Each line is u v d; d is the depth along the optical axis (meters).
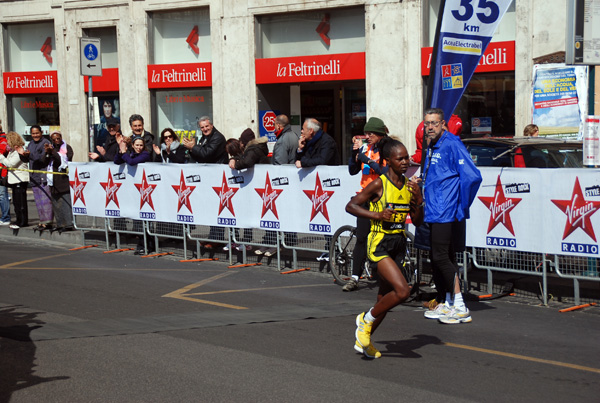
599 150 8.25
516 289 8.76
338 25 16.62
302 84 17.48
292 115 17.75
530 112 14.09
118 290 8.80
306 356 6.02
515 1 14.25
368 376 5.50
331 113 17.31
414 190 6.11
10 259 11.25
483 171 8.43
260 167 10.22
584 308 8.00
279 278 9.80
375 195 6.12
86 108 19.97
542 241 8.05
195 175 10.92
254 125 17.53
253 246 11.02
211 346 6.28
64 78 20.12
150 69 18.77
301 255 10.47
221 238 10.88
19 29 21.05
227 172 10.56
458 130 11.01
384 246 6.05
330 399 4.97
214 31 17.84
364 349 5.94
